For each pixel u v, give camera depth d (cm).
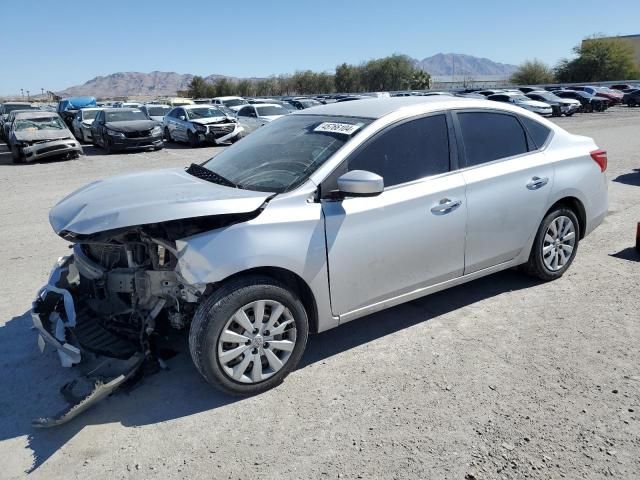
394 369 344
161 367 354
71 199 348
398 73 7594
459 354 359
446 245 381
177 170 420
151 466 265
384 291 362
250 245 303
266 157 375
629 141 1565
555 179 441
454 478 248
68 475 260
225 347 309
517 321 404
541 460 257
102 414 308
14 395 328
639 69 6462
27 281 521
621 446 265
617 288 458
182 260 298
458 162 390
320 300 335
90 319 358
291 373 345
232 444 279
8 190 1052
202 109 1989
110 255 350
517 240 429
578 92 3550
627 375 326
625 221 674
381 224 346
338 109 411
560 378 326
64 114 2655
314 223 323
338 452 270
